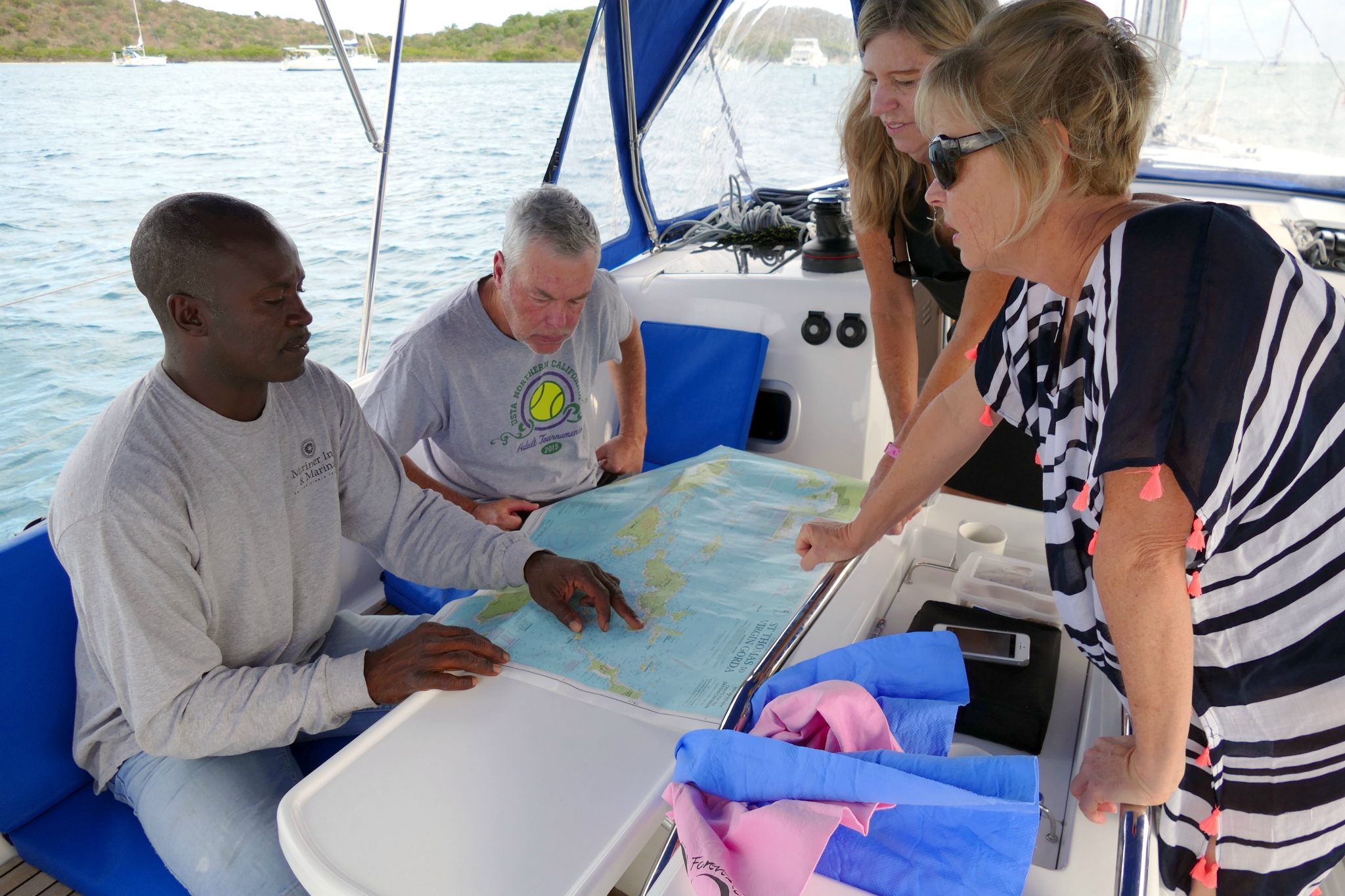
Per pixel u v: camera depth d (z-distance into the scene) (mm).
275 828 1224
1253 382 701
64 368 9258
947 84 752
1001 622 1117
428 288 12188
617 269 2826
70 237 15117
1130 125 720
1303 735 877
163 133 21703
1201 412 696
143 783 1311
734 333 2451
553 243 1598
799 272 2490
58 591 1401
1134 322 708
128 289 12102
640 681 1122
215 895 1200
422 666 1147
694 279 2541
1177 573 739
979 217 789
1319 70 3982
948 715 888
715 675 1119
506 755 1001
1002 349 1006
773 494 1615
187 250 1159
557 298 1653
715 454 1785
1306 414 752
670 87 2941
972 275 1517
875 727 852
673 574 1372
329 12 2354
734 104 3295
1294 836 932
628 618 1247
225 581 1320
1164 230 707
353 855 866
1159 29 4266
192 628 1238
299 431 1413
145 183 18281
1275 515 798
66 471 1220
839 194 2516
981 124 737
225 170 19672
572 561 1350
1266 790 918
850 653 954
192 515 1249
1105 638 921
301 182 19047
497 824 900
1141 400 704
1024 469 2244
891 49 1442
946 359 1564
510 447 1957
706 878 726
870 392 2348
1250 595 842
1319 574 821
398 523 1553
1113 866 795
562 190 1682
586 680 1134
